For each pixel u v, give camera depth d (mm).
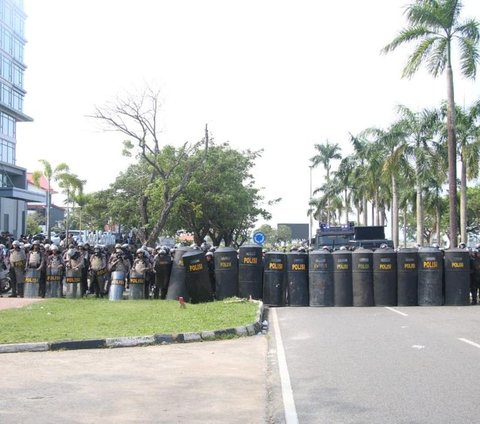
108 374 8992
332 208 73312
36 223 78438
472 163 36156
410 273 19234
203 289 18797
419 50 27172
